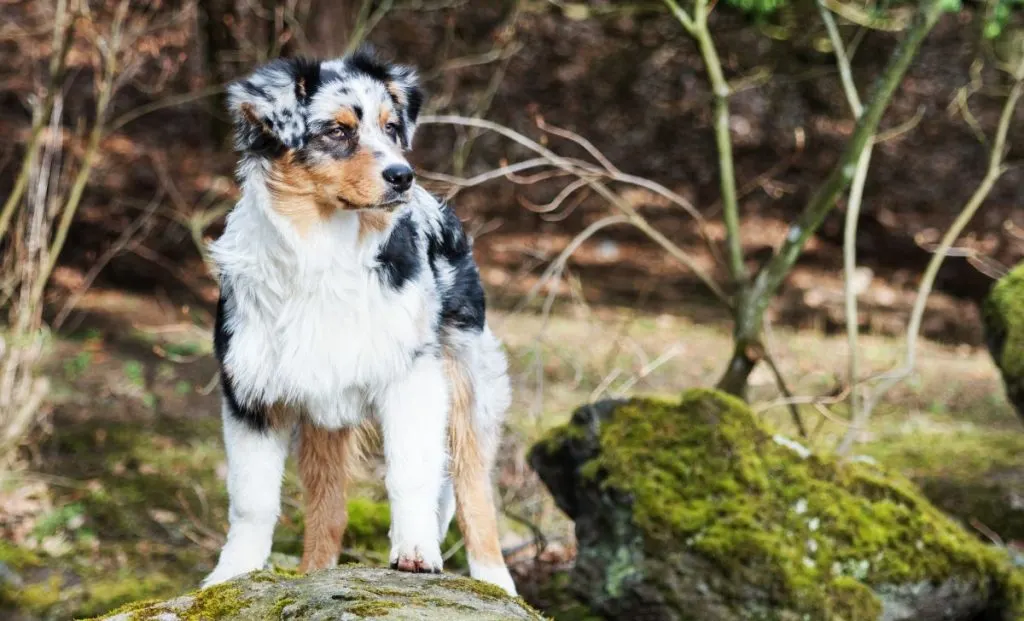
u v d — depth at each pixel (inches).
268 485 202.5
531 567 326.0
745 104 815.7
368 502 315.9
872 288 649.6
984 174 763.4
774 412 470.0
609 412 300.4
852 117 803.4
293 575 173.6
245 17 608.7
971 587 277.1
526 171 767.1
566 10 471.5
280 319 199.2
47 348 420.2
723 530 272.4
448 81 729.6
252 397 202.1
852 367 368.5
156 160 671.1
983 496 386.9
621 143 801.6
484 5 821.2
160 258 588.4
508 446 367.2
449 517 239.3
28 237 407.2
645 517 276.1
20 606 314.5
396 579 171.0
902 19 445.1
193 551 348.5
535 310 582.2
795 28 581.0
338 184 197.5
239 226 204.5
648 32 842.8
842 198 744.3
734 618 266.5
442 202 232.4
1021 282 346.3
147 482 388.8
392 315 201.0
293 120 201.0
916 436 449.1
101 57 560.7
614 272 658.8
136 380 462.9
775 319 597.9
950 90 796.0
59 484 379.9
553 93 820.6
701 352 539.8
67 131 672.4
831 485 282.8
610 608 278.4
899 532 277.1
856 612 264.8
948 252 398.3
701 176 784.3
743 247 702.5
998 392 506.0
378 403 204.2
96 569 335.3
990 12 452.8
